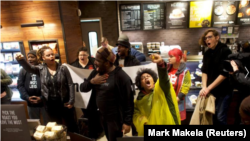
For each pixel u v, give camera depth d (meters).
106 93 1.41
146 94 1.31
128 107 1.39
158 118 1.21
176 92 1.80
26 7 2.49
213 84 1.83
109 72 1.42
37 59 2.21
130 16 4.11
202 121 1.83
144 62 2.40
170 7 3.95
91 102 2.18
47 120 2.12
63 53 2.61
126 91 1.39
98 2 4.23
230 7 3.76
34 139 1.17
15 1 2.49
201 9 3.86
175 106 1.27
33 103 2.18
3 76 2.33
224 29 3.90
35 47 2.64
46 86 1.97
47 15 2.48
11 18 2.57
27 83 2.20
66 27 2.60
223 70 1.68
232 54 1.69
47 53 1.89
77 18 3.05
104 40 3.22
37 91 2.19
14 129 1.07
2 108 1.03
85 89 1.54
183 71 1.81
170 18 4.03
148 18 4.08
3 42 2.69
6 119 1.05
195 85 2.46
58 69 1.99
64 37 2.53
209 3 3.79
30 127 1.24
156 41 4.55
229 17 3.83
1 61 2.93
